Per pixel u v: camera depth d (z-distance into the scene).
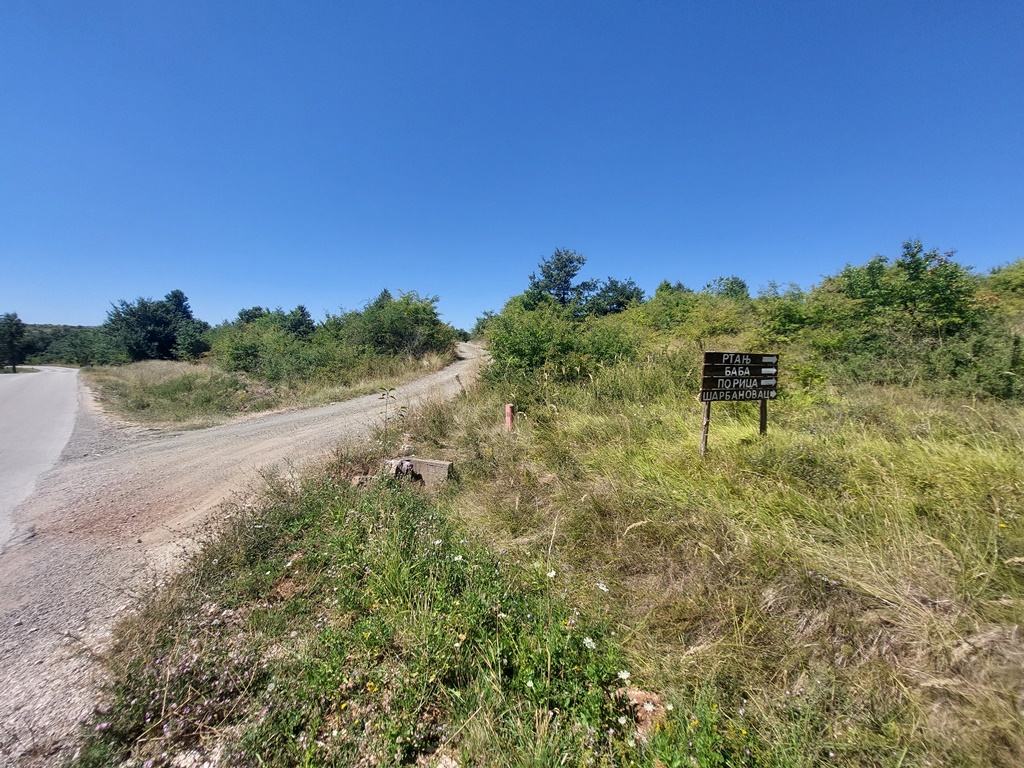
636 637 2.52
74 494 5.60
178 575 3.30
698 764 1.71
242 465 6.70
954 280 8.13
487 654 2.30
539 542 3.60
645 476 4.37
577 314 26.62
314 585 3.15
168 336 35.53
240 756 1.90
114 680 2.30
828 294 11.27
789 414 5.80
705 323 13.53
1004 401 5.25
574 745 1.83
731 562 2.94
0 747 1.99
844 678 2.16
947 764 1.76
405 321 21.27
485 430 6.83
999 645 2.14
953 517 3.02
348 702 2.12
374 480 4.98
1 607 3.16
